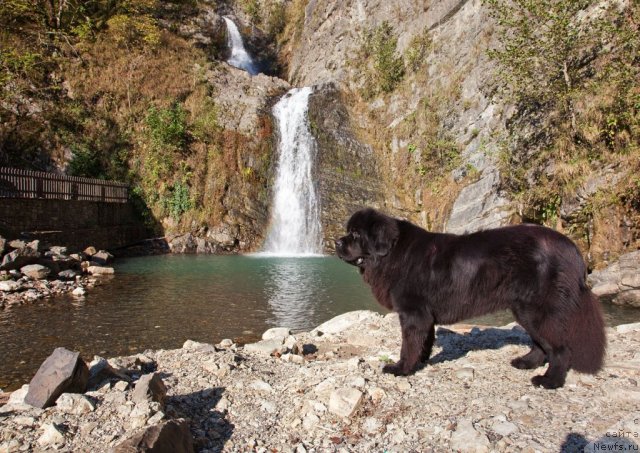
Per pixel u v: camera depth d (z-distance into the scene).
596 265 11.62
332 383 3.70
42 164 19.30
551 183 13.75
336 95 27.12
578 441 2.70
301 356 5.03
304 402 3.43
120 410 2.96
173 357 4.86
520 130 16.44
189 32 31.78
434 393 3.52
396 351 4.97
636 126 11.71
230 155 21.94
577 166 12.73
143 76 23.38
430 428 2.99
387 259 3.99
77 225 15.87
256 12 38.75
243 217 21.12
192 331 7.78
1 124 19.06
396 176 23.22
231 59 33.88
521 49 14.13
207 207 20.86
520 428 2.88
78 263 12.91
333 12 32.06
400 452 2.78
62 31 23.03
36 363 6.12
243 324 8.30
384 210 21.97
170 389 3.84
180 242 19.38
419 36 25.91
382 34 28.03
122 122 21.75
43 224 14.22
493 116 18.92
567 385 3.61
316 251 20.84
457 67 22.70
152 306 9.47
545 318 3.52
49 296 9.99
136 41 25.22
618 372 3.85
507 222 15.53
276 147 23.11
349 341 5.86
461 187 18.81
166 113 21.89
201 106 23.42
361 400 3.38
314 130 24.31
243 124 23.16
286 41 38.03
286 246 21.62
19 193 13.59
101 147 20.75
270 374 4.26
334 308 9.66
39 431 2.74
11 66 20.75
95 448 2.57
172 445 2.54
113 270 13.32
